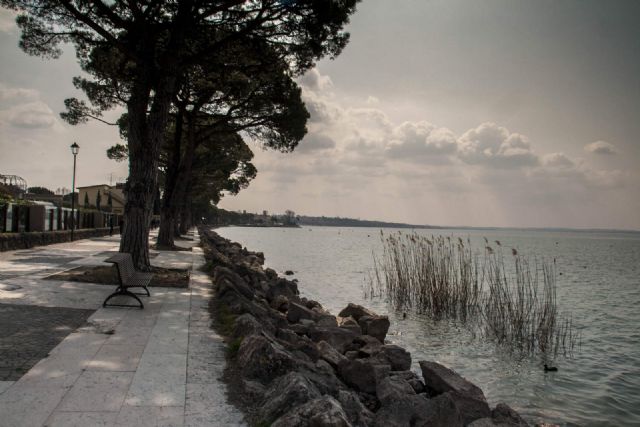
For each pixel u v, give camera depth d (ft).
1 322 24.94
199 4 46.83
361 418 17.89
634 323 57.88
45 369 18.54
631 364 39.04
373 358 31.09
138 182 45.91
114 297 33.86
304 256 164.76
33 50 53.31
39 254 62.85
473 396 23.45
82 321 26.50
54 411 14.94
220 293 36.70
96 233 122.01
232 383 18.47
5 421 14.05
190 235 183.73
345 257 161.48
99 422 14.42
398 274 64.44
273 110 79.20
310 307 52.90
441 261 60.80
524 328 48.49
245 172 145.48
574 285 99.04
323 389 19.12
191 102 83.35
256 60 59.88
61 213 100.07
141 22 46.26
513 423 21.31
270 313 37.63
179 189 88.94
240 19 51.21
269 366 19.04
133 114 46.32
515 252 53.01
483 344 43.88
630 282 106.93
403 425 17.95
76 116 75.92
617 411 29.40
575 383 34.35
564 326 55.36
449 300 58.65
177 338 24.31
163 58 46.85
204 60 52.70
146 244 46.55
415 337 45.93
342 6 47.85
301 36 52.85
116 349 21.76
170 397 16.71
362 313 45.01
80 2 46.65
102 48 54.13
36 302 30.42
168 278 45.11
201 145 111.75
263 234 455.22
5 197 81.97
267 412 15.29
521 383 34.09
